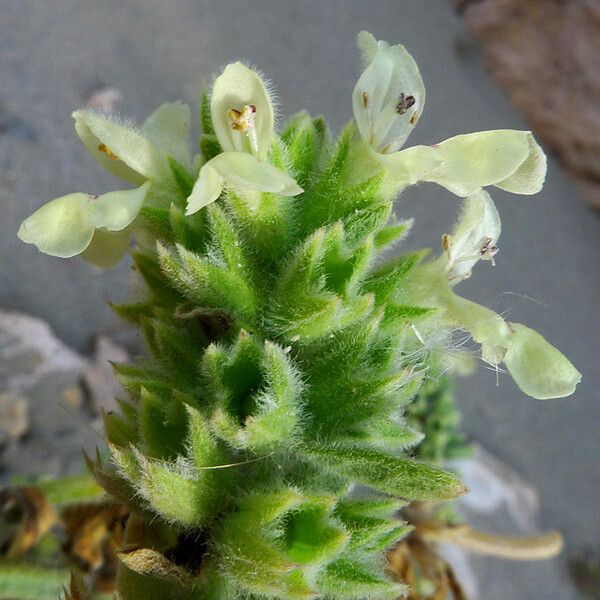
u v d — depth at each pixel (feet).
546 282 1.27
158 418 0.24
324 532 0.23
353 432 0.24
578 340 1.25
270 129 0.25
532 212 1.35
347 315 0.24
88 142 0.28
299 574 0.22
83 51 1.03
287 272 0.24
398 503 0.25
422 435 0.25
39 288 0.84
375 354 0.25
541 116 1.41
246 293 0.24
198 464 0.23
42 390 0.76
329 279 0.24
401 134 0.27
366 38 0.28
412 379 0.26
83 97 0.99
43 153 0.92
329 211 0.26
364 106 0.26
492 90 1.42
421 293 0.27
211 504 0.23
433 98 1.33
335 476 0.25
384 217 0.25
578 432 1.19
